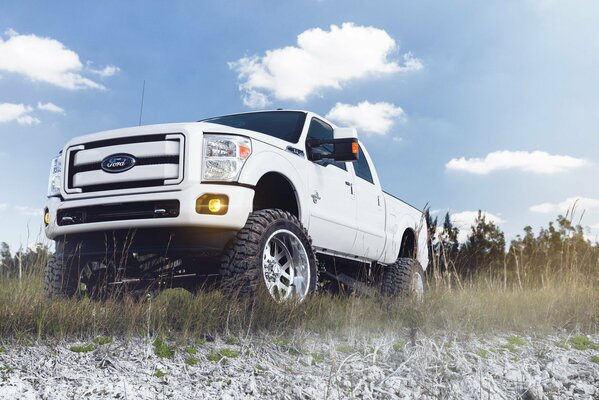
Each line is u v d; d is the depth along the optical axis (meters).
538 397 3.38
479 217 12.35
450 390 3.26
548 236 9.52
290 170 5.50
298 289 5.30
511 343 4.79
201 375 3.20
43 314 3.64
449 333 4.52
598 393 3.52
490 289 7.34
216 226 4.81
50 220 5.28
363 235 6.80
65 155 5.30
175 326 3.87
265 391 3.03
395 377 3.37
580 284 7.92
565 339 5.30
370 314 4.90
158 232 4.95
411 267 7.66
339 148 5.93
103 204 4.99
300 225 5.39
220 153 4.93
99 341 3.52
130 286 5.56
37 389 2.79
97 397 2.73
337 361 3.65
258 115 6.44
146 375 3.11
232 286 4.75
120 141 5.11
